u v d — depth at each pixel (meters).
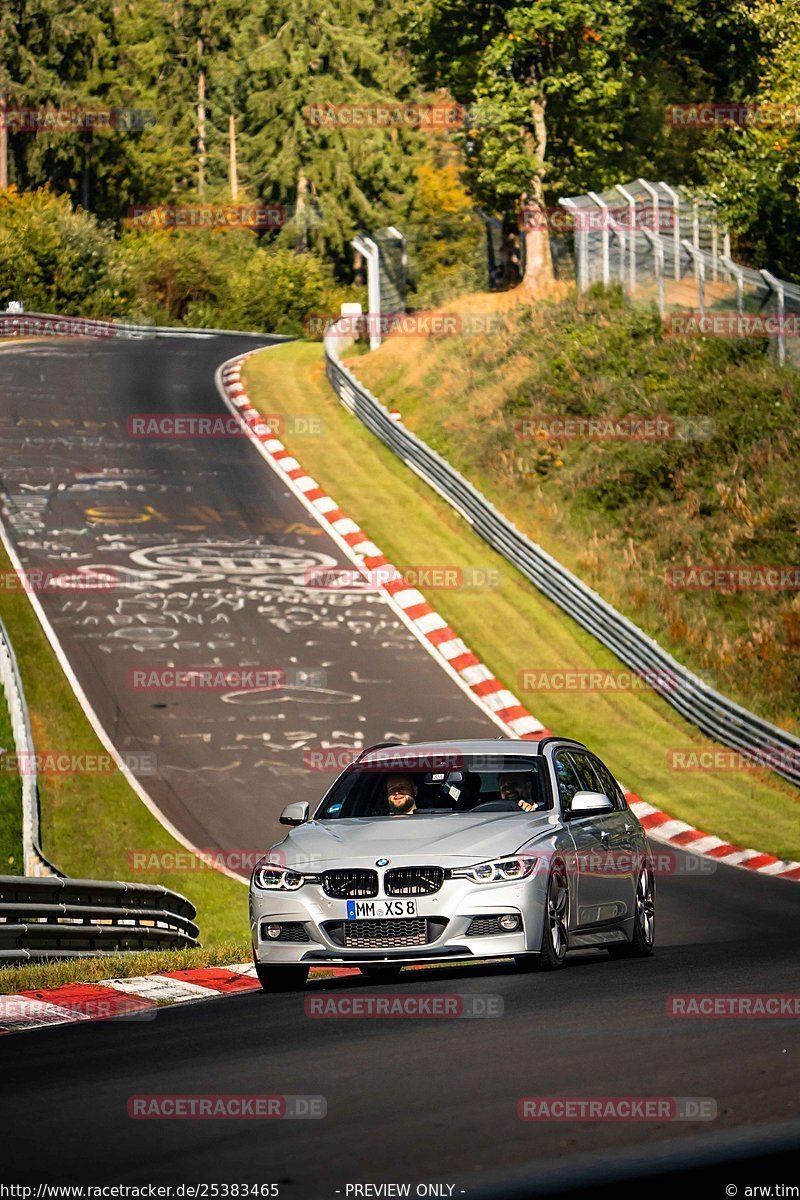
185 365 166.88
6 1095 19.19
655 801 76.81
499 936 29.22
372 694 85.88
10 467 122.50
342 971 36.38
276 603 97.31
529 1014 24.50
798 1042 21.36
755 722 81.81
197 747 77.56
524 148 153.25
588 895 32.22
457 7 156.62
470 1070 19.91
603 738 84.31
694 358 122.31
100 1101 18.61
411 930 29.17
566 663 92.88
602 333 129.38
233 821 69.62
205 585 99.19
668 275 134.25
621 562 105.44
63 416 139.38
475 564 106.12
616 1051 20.95
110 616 93.38
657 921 52.31
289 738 79.19
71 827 68.56
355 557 106.31
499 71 152.50
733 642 95.62
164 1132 16.97
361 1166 15.36
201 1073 20.31
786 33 169.25
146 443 130.88
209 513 113.56
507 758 33.38
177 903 50.56
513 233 181.38
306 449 129.50
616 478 113.56
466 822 30.78
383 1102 18.16
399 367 144.25
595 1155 15.60
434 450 126.88
